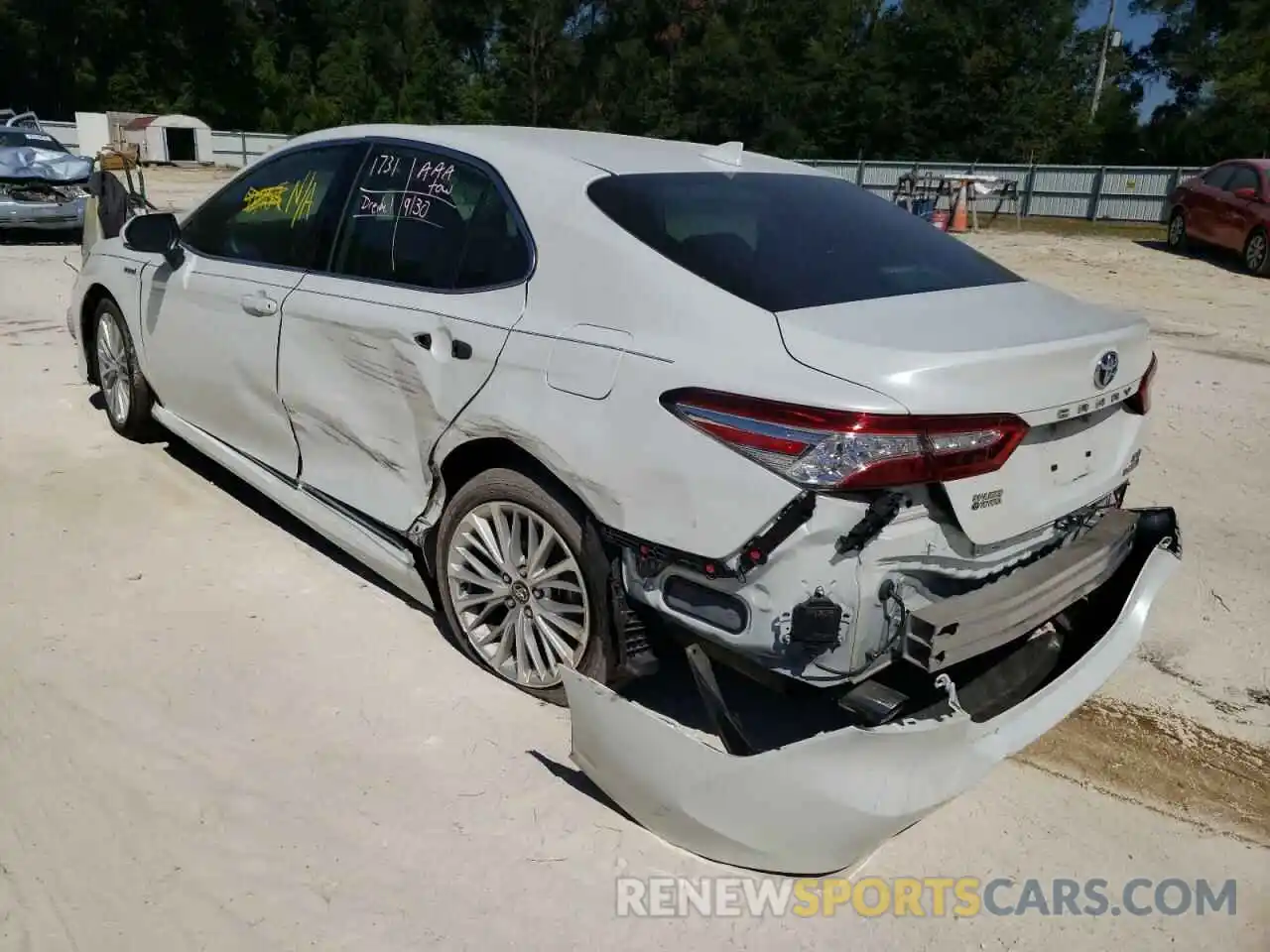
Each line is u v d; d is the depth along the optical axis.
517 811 2.84
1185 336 9.85
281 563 4.16
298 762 2.99
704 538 2.55
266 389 4.01
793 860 2.54
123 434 5.38
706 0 51.59
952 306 2.84
